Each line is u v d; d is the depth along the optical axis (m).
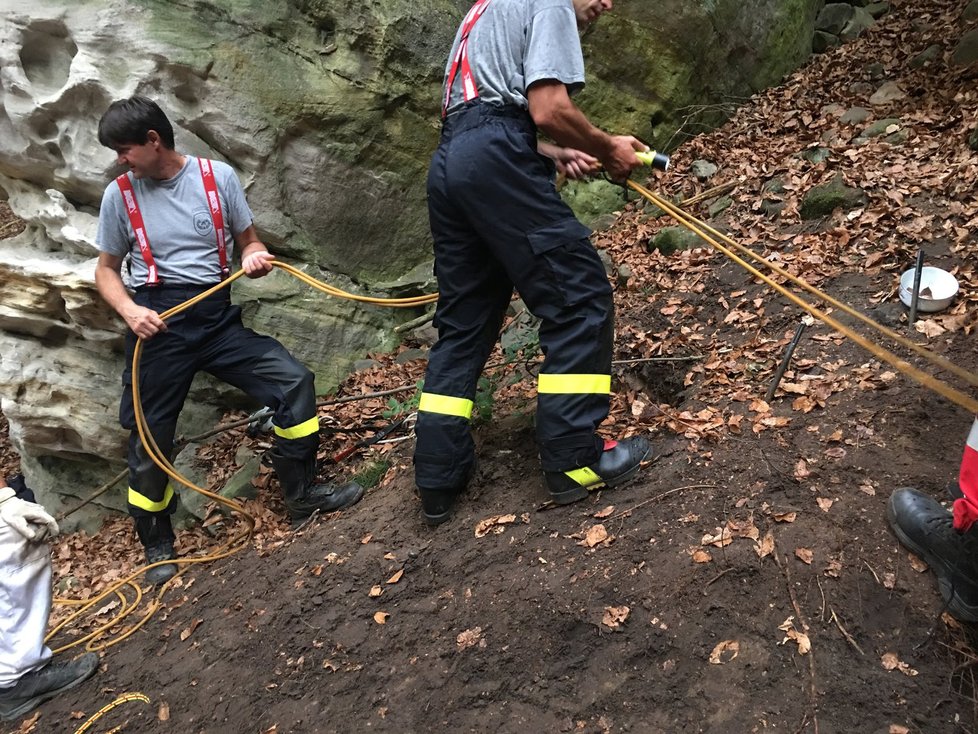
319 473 4.18
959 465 2.62
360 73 5.42
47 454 5.77
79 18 4.70
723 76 7.07
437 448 3.00
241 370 3.69
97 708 2.95
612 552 2.60
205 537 4.32
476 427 3.65
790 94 7.07
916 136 5.24
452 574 2.83
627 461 2.86
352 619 2.83
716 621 2.29
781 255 4.41
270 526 3.92
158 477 3.80
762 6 7.19
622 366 3.93
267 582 3.23
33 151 5.05
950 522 2.21
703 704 2.12
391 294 5.83
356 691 2.56
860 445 2.77
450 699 2.40
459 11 5.91
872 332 3.48
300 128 5.28
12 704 3.03
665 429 3.15
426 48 5.67
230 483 4.66
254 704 2.67
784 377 3.30
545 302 2.76
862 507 2.49
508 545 2.83
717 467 2.79
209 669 2.90
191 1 4.89
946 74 6.02
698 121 6.96
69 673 3.09
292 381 3.62
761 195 5.27
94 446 5.30
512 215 2.66
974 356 3.13
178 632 3.20
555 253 2.68
